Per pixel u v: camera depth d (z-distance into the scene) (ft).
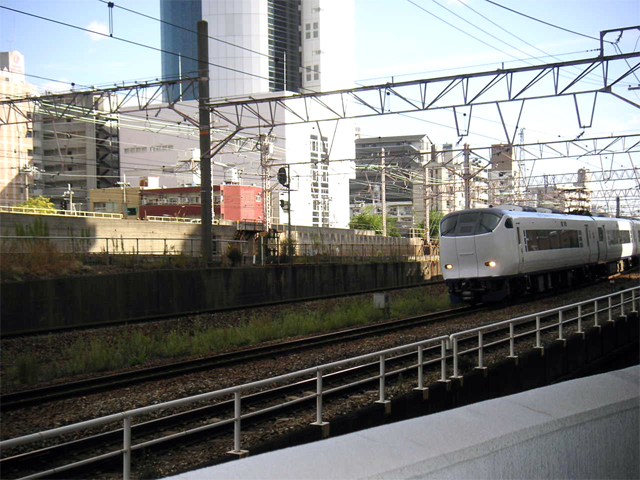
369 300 101.40
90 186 308.60
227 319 79.51
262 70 345.92
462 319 70.23
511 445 9.32
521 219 82.58
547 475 9.93
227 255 108.27
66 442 28.78
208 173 86.58
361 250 151.23
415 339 56.29
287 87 354.95
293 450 8.71
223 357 52.01
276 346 56.54
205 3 348.59
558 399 11.36
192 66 423.64
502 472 9.21
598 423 10.87
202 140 85.20
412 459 8.29
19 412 35.37
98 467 25.55
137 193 219.20
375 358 48.73
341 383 40.19
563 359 47.32
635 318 61.57
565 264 95.45
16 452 28.40
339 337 61.16
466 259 80.28
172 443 28.02
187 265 92.94
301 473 7.84
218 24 347.56
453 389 35.47
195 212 188.03
